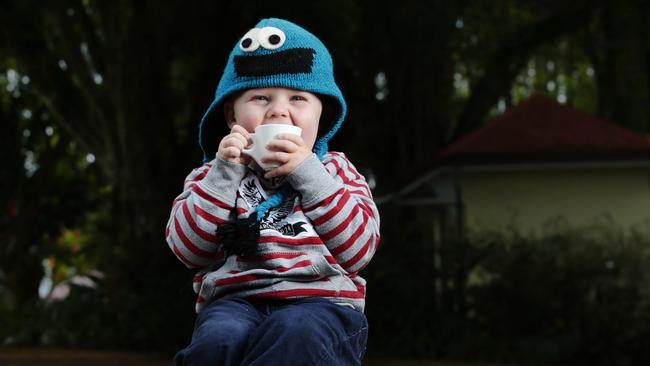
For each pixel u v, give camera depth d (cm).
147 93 1191
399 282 992
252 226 231
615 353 940
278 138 237
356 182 263
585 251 1025
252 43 253
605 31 1414
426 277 1015
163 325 1020
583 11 1370
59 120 1327
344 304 241
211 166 261
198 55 1283
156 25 1190
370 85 1380
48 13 1233
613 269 995
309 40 260
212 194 238
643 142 1143
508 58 1408
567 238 1043
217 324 222
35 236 1402
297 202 246
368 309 986
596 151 1118
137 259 1096
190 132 1198
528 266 991
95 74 1368
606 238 1102
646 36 1405
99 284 1133
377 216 256
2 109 1379
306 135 253
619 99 1401
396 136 1405
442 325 982
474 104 1419
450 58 1398
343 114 268
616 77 1406
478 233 1126
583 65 2039
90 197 1451
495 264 1005
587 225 1162
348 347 231
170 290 1047
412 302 1000
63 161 1586
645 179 1162
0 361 873
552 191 1177
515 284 983
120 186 1215
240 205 244
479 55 1530
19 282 1381
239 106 255
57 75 1263
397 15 1275
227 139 240
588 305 971
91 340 1058
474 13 1490
